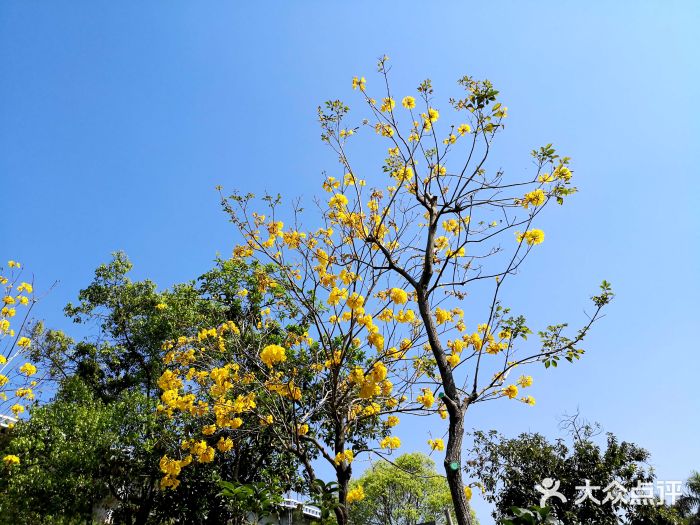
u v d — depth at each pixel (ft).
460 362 14.90
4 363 20.80
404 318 15.57
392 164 15.30
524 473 32.17
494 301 12.11
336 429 16.60
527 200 12.57
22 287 22.03
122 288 42.14
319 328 16.94
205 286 34.83
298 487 26.66
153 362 36.81
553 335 13.25
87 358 39.47
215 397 16.97
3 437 29.14
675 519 30.48
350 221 16.03
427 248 12.44
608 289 13.12
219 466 29.84
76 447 28.30
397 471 67.46
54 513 26.91
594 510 29.81
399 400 17.78
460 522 9.05
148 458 28.99
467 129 15.10
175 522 30.89
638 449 32.32
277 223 17.49
